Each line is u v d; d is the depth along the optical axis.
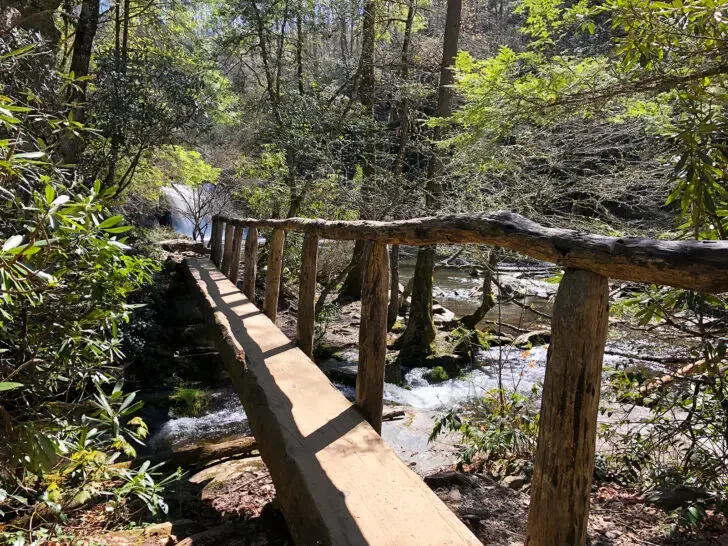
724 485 2.85
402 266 17.94
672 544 2.44
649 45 2.46
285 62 11.95
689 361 3.36
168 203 17.67
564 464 1.17
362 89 11.59
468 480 3.39
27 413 2.33
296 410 2.62
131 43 11.34
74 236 2.01
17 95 3.60
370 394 2.58
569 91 3.40
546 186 5.10
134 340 6.61
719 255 0.89
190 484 3.65
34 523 2.48
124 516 2.83
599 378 1.17
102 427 2.76
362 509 1.75
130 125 7.83
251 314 4.98
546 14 4.03
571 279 1.17
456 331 9.17
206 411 6.46
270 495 3.29
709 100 2.49
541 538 1.21
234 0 10.98
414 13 11.80
